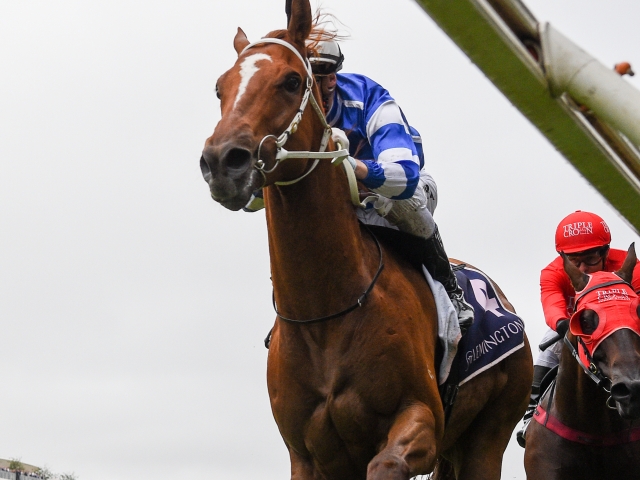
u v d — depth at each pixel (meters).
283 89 5.68
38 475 23.62
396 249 7.16
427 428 6.07
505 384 8.02
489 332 7.72
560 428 8.30
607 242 8.59
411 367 6.20
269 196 6.14
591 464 8.25
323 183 6.08
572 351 7.95
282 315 6.34
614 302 7.35
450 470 9.08
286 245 6.11
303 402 6.30
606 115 1.47
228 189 5.20
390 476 5.67
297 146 5.80
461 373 7.36
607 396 7.95
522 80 1.47
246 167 5.29
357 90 6.99
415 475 5.96
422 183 7.31
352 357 6.12
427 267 7.22
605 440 8.11
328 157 5.85
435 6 1.39
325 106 6.90
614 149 1.55
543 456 8.38
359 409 6.12
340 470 6.44
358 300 6.16
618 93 1.45
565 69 1.47
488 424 8.02
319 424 6.25
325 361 6.21
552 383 8.87
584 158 1.55
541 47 1.48
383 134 6.71
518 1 1.47
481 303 7.82
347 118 6.91
